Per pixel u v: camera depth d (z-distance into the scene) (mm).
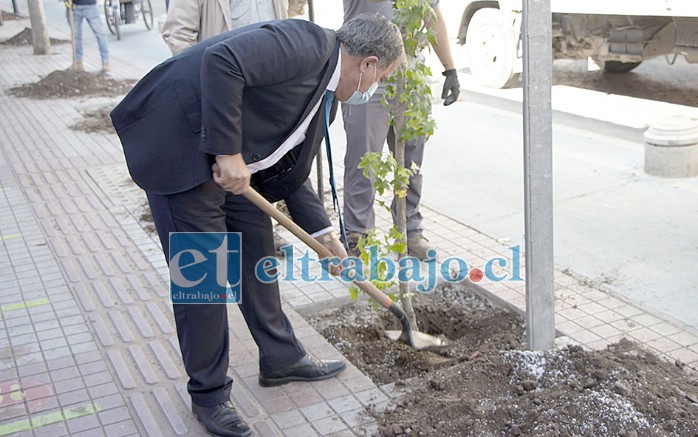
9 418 3424
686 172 6309
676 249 4996
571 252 5023
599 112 8438
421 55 4672
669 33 8273
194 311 3109
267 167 3109
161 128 2902
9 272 4965
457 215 5832
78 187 6613
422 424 3152
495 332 4059
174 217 3008
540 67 3215
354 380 3594
